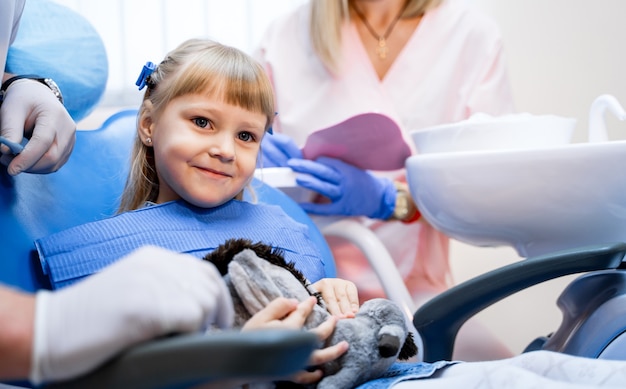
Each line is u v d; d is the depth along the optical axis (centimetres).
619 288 79
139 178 81
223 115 74
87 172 82
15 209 68
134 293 34
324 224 120
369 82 133
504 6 154
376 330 59
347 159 117
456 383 56
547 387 50
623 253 73
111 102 153
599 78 148
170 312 34
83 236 66
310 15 140
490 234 92
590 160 80
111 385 34
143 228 69
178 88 74
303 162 113
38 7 89
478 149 94
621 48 146
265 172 111
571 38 150
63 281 63
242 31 155
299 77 140
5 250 63
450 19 141
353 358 57
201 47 78
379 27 146
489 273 78
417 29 141
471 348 119
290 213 94
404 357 63
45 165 70
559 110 151
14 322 33
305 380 56
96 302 34
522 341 157
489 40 138
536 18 152
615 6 146
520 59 154
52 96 73
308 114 137
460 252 161
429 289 134
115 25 152
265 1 155
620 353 72
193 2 153
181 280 36
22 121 69
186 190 73
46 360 33
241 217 78
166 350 33
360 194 118
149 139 80
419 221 137
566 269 75
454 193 88
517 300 157
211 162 73
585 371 56
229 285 56
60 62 86
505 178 84
